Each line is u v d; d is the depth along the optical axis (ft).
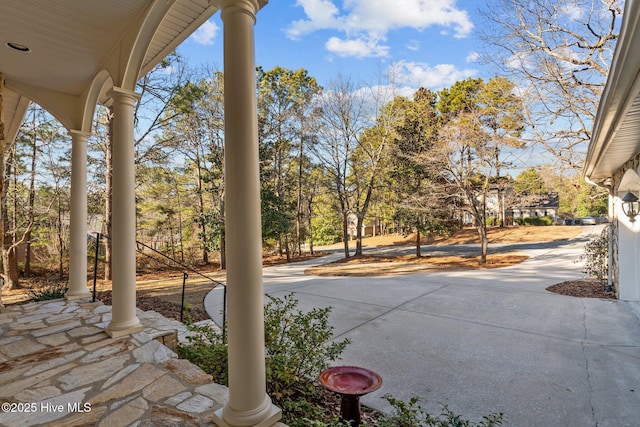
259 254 5.82
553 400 8.68
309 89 47.65
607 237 21.39
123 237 9.73
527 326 14.47
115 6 8.27
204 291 24.23
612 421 7.75
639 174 14.32
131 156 9.86
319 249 64.90
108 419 5.88
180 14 8.84
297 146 48.80
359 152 46.80
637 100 8.11
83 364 7.98
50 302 13.51
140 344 9.07
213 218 40.60
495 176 37.55
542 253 39.40
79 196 13.96
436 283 24.85
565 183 33.04
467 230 64.49
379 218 69.92
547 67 24.99
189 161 41.73
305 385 9.11
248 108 5.79
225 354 9.07
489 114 32.76
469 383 9.70
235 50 5.76
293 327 9.66
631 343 12.22
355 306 18.74
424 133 42.88
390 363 11.17
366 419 8.11
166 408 6.23
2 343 9.17
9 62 11.02
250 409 5.59
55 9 8.33
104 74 11.71
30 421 5.80
